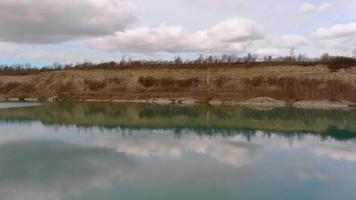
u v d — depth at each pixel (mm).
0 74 96375
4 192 15156
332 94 63094
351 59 73062
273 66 77562
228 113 48312
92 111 51188
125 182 16641
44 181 16656
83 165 19531
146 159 21141
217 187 16062
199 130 33594
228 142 27031
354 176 17797
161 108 56062
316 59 79125
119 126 36000
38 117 43281
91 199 14500
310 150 24031
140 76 83562
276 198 14805
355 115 45125
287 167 19500
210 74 79750
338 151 23719
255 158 21656
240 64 81875
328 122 39062
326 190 15781
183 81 79562
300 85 68875
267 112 49219
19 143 25797
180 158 21484
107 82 84125
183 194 15156
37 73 94625
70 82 86375
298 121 39906
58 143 25969
